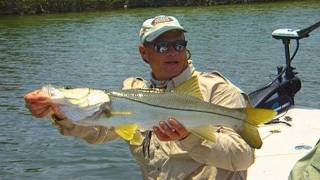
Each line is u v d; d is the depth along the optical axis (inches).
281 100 149.3
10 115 255.3
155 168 76.0
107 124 64.9
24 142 207.3
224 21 776.9
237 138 69.3
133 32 673.6
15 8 1042.1
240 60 436.1
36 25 817.5
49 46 568.4
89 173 170.9
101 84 357.4
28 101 62.2
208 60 442.6
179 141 69.0
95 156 185.2
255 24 717.3
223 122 66.4
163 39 74.0
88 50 529.0
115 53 499.8
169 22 74.4
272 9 949.8
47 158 186.5
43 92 62.5
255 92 149.2
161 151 75.4
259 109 65.6
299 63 403.5
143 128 66.2
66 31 715.4
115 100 64.9
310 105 262.8
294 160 113.0
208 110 66.2
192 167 73.5
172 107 66.0
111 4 1112.8
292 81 152.1
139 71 400.5
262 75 366.9
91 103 63.7
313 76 346.6
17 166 180.2
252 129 65.8
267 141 124.6
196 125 66.3
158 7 1131.3
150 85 79.0
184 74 75.1
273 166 110.3
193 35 623.2
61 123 70.3
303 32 153.7
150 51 75.7
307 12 851.4
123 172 169.8
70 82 366.0
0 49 559.2
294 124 135.9
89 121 64.0
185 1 1143.6
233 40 564.7
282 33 154.1
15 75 398.0
